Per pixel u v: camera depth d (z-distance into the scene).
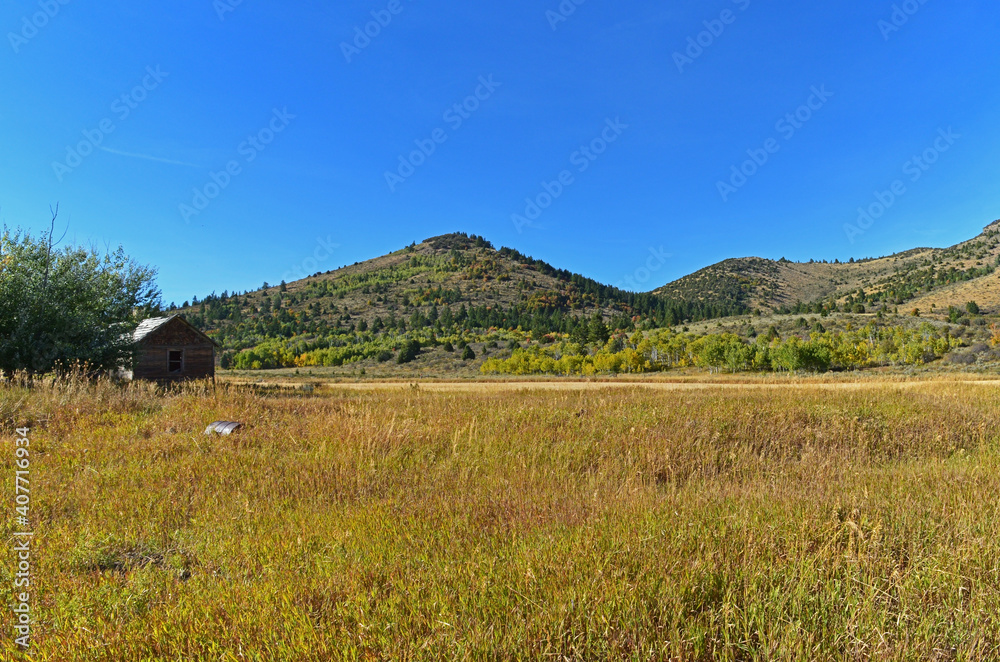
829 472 6.41
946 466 6.64
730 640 2.66
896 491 5.07
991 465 6.38
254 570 3.64
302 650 2.56
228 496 5.58
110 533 4.43
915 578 3.18
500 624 2.72
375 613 2.87
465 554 3.72
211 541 4.28
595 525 4.00
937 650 2.60
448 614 2.76
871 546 3.59
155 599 3.31
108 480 5.96
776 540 3.73
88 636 2.84
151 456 6.98
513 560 3.44
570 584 3.07
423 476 6.34
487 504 5.03
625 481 6.09
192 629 2.83
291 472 6.44
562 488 5.84
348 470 6.51
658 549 3.49
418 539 4.08
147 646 2.74
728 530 3.91
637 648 2.50
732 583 3.01
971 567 3.32
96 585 3.50
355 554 3.84
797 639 2.56
